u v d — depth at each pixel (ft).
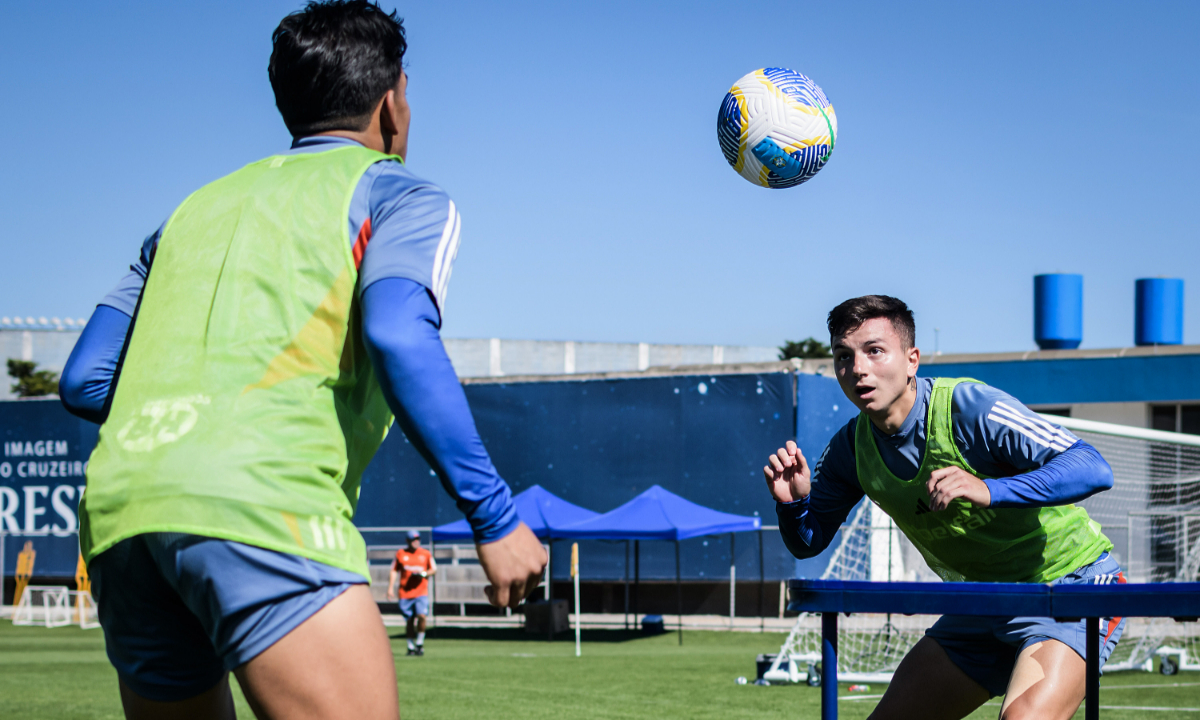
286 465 5.59
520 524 6.00
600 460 68.54
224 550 5.44
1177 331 92.48
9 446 80.18
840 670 39.24
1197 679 37.19
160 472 5.56
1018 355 76.59
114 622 6.22
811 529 11.26
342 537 5.70
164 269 6.22
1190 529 53.36
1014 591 7.54
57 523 78.84
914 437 10.32
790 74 15.03
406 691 33.78
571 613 71.05
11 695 32.27
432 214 6.05
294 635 5.49
